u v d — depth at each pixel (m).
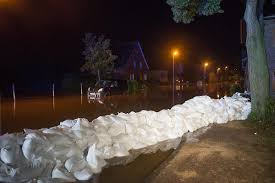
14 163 5.98
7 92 32.62
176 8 15.20
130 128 9.02
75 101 26.70
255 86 14.45
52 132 6.89
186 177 6.75
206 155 8.51
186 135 11.08
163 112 11.17
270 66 26.09
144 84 47.25
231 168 7.39
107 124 8.52
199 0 15.18
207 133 11.48
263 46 14.53
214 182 6.48
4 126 13.51
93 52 41.03
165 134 10.27
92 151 7.00
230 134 11.41
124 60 54.25
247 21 14.70
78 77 41.00
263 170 7.27
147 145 9.28
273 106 14.06
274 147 9.50
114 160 7.89
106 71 42.12
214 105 14.14
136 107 21.78
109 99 29.22
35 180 6.10
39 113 18.09
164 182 6.45
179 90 46.88
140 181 6.54
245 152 8.87
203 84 71.56
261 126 12.94
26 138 6.28
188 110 12.66
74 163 6.59
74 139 7.10
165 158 8.23
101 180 6.55
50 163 6.38
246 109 15.53
